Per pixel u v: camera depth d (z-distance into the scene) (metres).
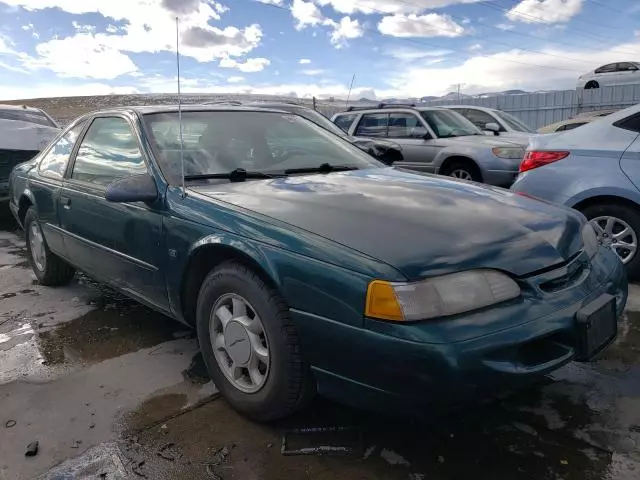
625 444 2.36
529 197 2.99
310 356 2.24
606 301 2.40
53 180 4.11
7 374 3.11
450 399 1.97
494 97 18.02
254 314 2.47
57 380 3.03
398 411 2.07
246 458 2.32
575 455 2.29
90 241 3.60
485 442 2.40
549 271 2.29
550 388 2.82
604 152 4.34
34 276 5.01
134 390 2.90
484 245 2.22
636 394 2.75
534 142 4.79
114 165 3.44
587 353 2.25
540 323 2.13
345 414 2.62
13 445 2.44
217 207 2.66
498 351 2.01
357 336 2.06
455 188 2.92
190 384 2.96
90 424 2.60
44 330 3.72
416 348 1.94
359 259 2.11
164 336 3.59
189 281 2.84
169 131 3.29
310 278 2.19
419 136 8.57
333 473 2.22
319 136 3.83
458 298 2.04
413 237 2.21
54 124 8.62
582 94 16.53
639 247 4.28
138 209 3.06
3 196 6.80
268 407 2.44
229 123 3.54
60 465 2.30
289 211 2.49
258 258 2.35
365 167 3.52
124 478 2.22
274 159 3.37
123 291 3.44
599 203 4.40
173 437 2.48
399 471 2.22
